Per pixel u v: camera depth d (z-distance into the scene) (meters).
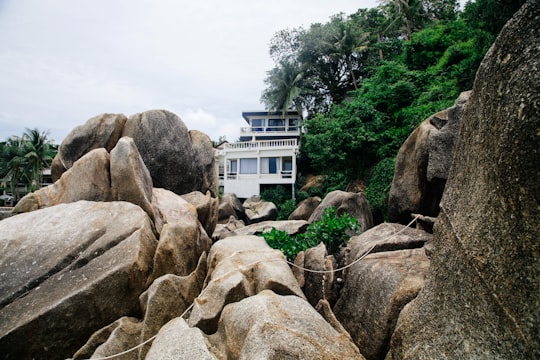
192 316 4.23
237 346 3.42
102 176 7.46
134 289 5.26
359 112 19.84
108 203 6.71
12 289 4.91
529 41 2.36
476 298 2.59
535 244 2.17
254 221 24.19
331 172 22.72
